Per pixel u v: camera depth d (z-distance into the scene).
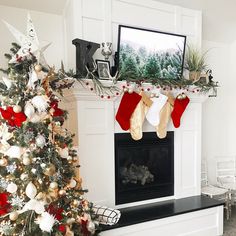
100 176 2.53
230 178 3.84
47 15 2.70
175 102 2.85
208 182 3.77
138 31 2.67
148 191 2.87
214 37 3.67
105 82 2.39
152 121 2.71
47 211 1.56
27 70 1.61
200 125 3.12
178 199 2.97
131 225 2.32
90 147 2.47
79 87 2.30
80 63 2.32
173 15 2.94
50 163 1.54
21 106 1.51
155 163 2.98
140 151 2.87
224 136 3.95
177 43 2.91
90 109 2.46
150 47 2.75
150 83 2.64
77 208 1.78
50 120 1.61
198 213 2.70
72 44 2.49
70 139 1.77
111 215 2.24
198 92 2.98
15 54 1.61
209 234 2.77
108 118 2.55
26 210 1.49
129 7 2.69
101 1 2.54
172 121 2.91
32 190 1.47
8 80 1.55
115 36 2.63
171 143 2.97
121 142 2.70
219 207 2.82
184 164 3.04
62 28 2.78
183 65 2.99
